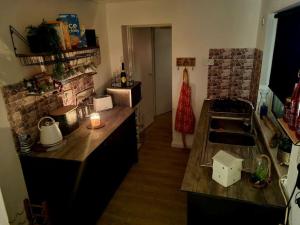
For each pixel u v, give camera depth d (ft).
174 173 10.61
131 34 12.36
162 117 17.33
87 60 10.02
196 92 11.50
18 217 6.86
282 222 4.72
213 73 10.96
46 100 7.64
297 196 4.16
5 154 6.31
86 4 9.85
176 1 10.47
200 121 8.70
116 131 8.68
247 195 4.87
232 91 11.00
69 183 6.74
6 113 6.25
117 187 9.57
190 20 10.53
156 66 16.22
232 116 9.00
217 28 10.32
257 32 9.82
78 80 9.32
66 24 7.37
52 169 6.70
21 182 6.90
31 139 7.09
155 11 10.90
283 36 6.43
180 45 11.00
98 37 10.80
